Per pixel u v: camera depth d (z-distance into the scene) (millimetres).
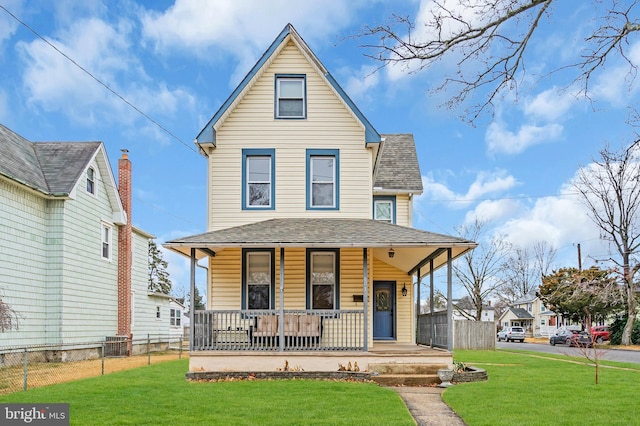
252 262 15578
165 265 57531
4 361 16547
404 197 20828
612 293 34594
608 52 6547
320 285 15586
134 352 26156
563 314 47344
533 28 6359
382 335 18531
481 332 30188
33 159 20562
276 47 16156
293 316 13773
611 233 33312
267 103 16266
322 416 8258
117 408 8867
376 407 9000
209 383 12055
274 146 16109
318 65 16203
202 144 15781
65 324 19125
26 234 17906
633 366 17766
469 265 43438
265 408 8891
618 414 8648
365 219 15914
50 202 19203
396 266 18406
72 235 19891
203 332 13492
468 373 12828
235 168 16016
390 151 22672
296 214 15938
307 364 13117
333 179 16156
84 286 20828
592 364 18406
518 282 66938
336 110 16297
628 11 6270
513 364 18344
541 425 7812
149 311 30516
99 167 22781
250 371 12891
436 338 15078
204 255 15562
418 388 12234
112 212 23922
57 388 11211
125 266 24531
